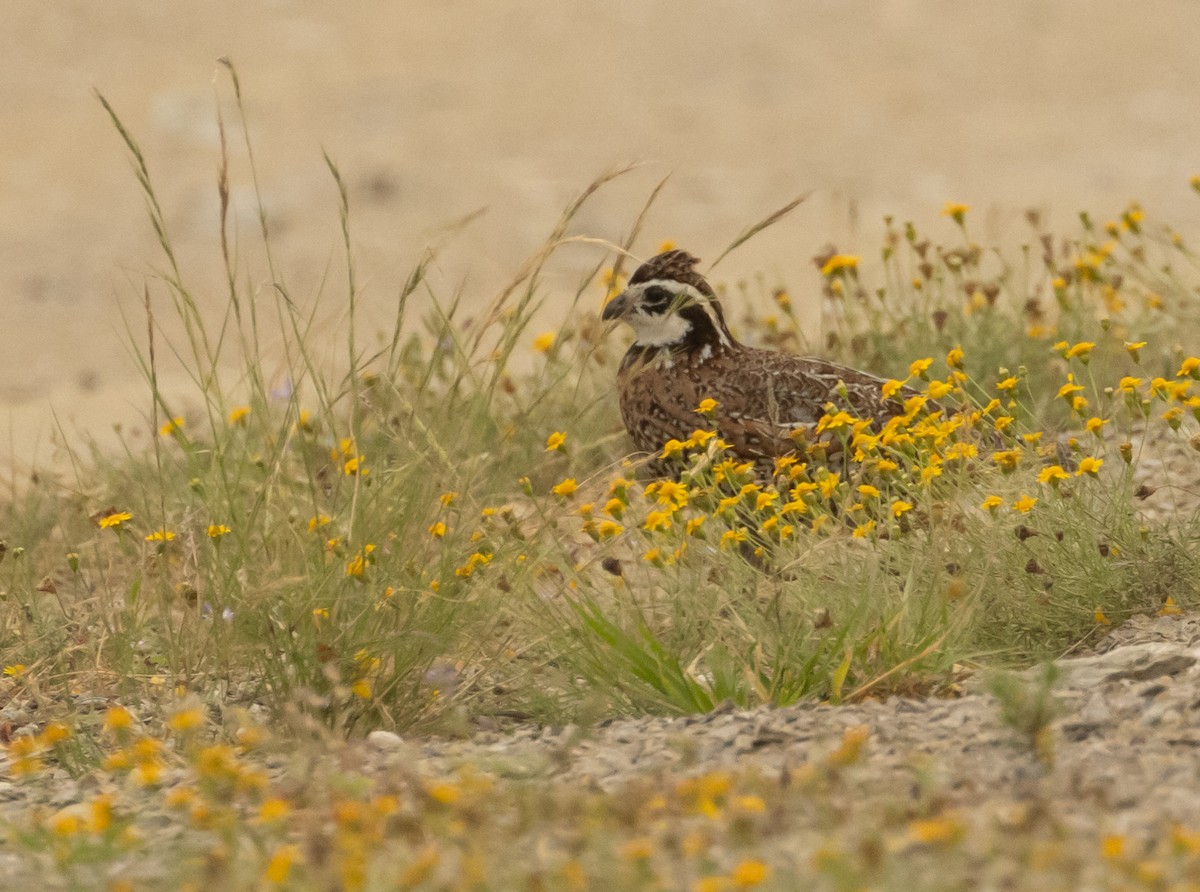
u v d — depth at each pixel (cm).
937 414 1166
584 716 928
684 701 973
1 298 2928
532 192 3316
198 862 740
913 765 805
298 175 3466
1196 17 4419
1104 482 1147
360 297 1176
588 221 3133
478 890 678
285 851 718
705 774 822
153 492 1419
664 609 1066
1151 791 761
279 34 4419
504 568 1042
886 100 3931
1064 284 1539
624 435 1447
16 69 4234
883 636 970
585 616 1006
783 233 3008
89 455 1773
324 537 1040
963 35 4353
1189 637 993
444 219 3175
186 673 1044
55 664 1107
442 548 1045
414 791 790
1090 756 811
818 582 1033
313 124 3800
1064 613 1045
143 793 876
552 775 859
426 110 3866
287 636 1019
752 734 882
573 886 674
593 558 1059
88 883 748
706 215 3177
